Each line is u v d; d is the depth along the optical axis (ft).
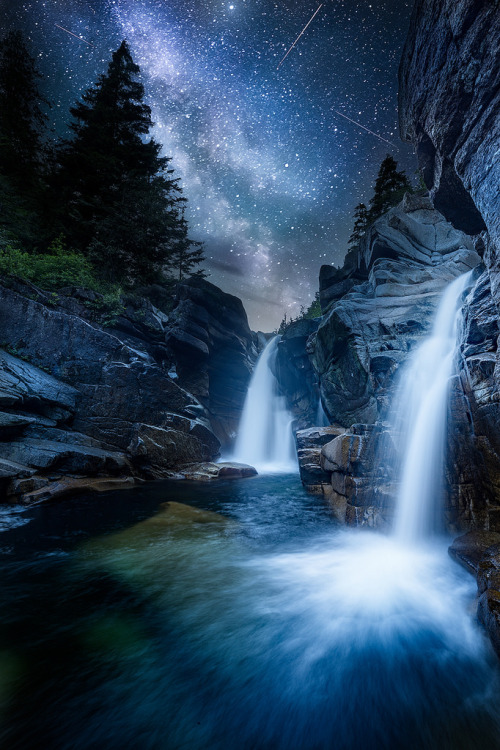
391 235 60.18
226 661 11.68
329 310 61.21
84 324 47.85
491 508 21.30
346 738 8.95
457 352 28.81
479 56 14.93
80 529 24.98
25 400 38.50
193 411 55.88
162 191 86.12
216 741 8.73
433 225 59.77
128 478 41.78
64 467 36.86
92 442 42.63
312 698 10.18
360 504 26.78
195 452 51.96
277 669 11.35
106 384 46.37
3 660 11.14
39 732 8.64
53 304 50.65
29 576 17.51
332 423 54.03
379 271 55.47
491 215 17.25
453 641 12.84
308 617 14.38
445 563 19.04
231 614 14.56
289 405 85.56
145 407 48.96
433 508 23.61
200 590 16.57
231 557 20.71
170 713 9.50
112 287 63.62
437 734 9.07
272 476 54.03
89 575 17.74
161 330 66.39
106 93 90.12
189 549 21.79
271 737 8.95
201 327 70.13
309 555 21.24
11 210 63.31
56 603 14.98
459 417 24.02
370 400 41.75
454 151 18.79
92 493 35.63
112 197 79.20
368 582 17.54
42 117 83.82
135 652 11.91
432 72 17.83
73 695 9.87
